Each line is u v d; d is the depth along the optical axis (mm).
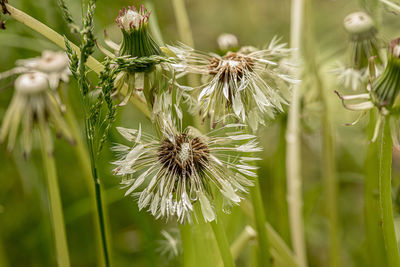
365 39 336
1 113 462
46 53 358
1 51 460
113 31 434
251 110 303
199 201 295
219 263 331
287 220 416
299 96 378
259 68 307
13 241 462
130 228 480
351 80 339
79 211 461
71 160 489
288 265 352
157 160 297
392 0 325
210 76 308
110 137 391
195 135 301
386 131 293
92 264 475
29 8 403
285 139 404
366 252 377
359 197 519
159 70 298
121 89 305
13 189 486
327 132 391
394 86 288
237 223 364
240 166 298
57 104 353
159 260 400
